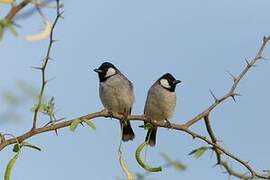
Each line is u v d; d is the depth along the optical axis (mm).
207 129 9500
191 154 7934
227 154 8914
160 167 8242
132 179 8289
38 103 7266
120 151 8438
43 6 5227
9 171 7770
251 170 8680
